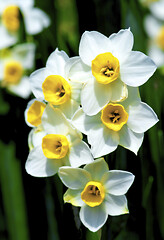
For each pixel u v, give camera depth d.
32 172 0.39
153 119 0.37
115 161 0.39
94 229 0.37
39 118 0.39
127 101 0.37
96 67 0.37
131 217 0.42
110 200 0.38
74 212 0.39
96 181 0.38
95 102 0.37
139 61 0.37
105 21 0.47
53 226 0.46
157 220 0.44
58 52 0.39
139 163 0.41
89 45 0.37
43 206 0.46
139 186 0.42
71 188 0.38
